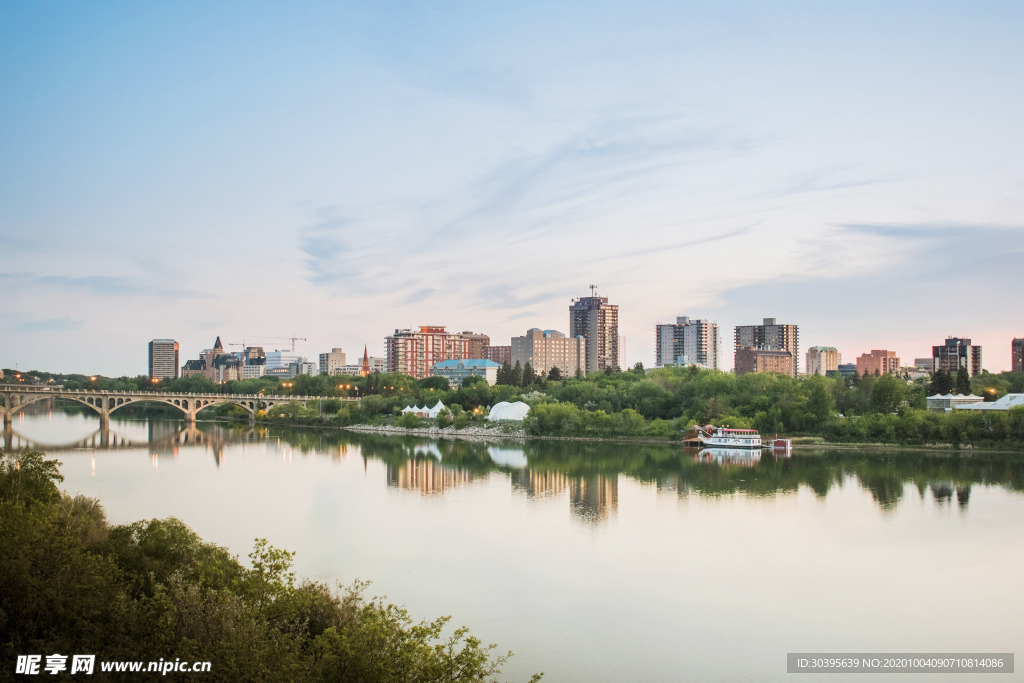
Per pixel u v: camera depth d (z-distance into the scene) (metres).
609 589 88.62
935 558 101.06
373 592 86.19
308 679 43.69
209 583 55.25
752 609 82.69
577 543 108.25
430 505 135.25
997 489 151.00
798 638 75.44
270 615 52.62
